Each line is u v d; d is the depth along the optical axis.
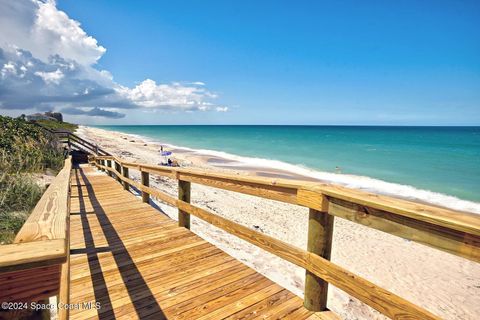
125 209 5.17
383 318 3.35
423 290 5.16
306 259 2.00
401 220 1.37
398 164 23.56
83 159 14.79
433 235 1.23
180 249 3.30
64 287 1.25
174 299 2.29
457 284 5.43
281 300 2.27
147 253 3.18
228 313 2.10
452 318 4.42
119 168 8.88
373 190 13.81
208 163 21.95
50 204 1.27
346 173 18.78
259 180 2.35
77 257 3.06
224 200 9.86
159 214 4.83
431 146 42.81
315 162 24.31
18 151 8.41
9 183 5.66
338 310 3.39
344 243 7.12
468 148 39.59
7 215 4.59
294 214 8.86
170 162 16.48
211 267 2.85
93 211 5.02
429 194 13.14
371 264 6.05
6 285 0.71
